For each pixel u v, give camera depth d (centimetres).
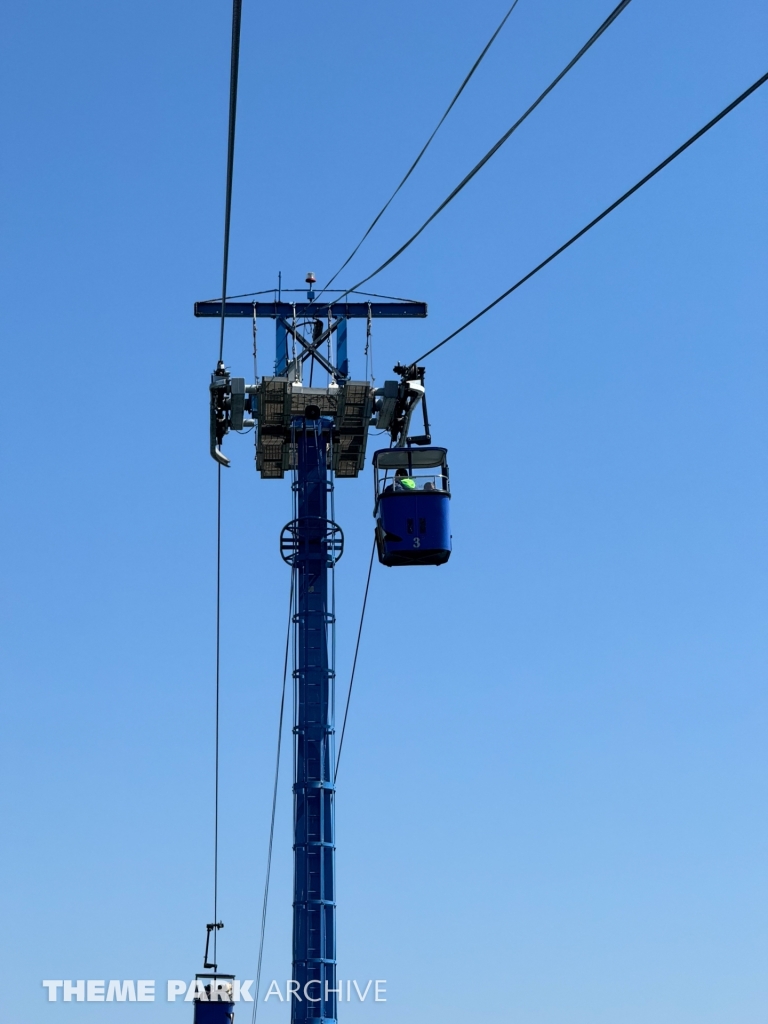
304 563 4050
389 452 3656
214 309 4169
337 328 4172
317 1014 3669
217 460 4200
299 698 3966
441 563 3634
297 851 3838
